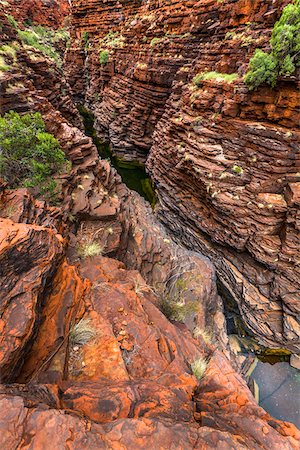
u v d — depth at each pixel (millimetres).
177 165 17125
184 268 11641
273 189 13180
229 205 13836
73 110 29969
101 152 30219
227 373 4887
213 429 3152
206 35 20500
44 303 4734
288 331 12406
